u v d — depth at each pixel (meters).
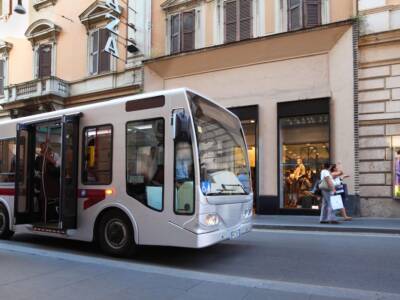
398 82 13.46
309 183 14.83
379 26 13.71
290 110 15.09
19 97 21.80
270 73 15.51
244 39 15.62
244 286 5.62
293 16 15.46
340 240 9.37
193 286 5.59
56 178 8.85
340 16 14.55
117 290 5.39
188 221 6.56
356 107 13.89
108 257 7.55
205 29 17.27
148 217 7.01
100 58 20.38
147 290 5.39
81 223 7.92
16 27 23.98
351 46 14.01
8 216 9.44
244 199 7.83
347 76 14.09
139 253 7.83
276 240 9.40
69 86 21.22
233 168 7.77
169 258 7.47
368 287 5.69
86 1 21.02
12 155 9.47
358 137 13.84
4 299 5.00
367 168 13.70
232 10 16.73
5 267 6.68
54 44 22.12
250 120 15.80
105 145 7.74
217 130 7.43
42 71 22.52
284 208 15.15
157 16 18.62
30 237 9.95
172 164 6.84
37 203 9.23
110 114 7.74
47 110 20.97
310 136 14.88
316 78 14.70
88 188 7.87
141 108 7.34
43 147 9.10
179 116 6.62
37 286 5.56
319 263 7.10
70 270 6.47
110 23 18.44
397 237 9.80
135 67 18.95
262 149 15.49
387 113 13.54
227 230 7.11
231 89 16.25
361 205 13.72
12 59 24.05
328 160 14.43
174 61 17.33
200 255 7.73
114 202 7.46
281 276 6.29
